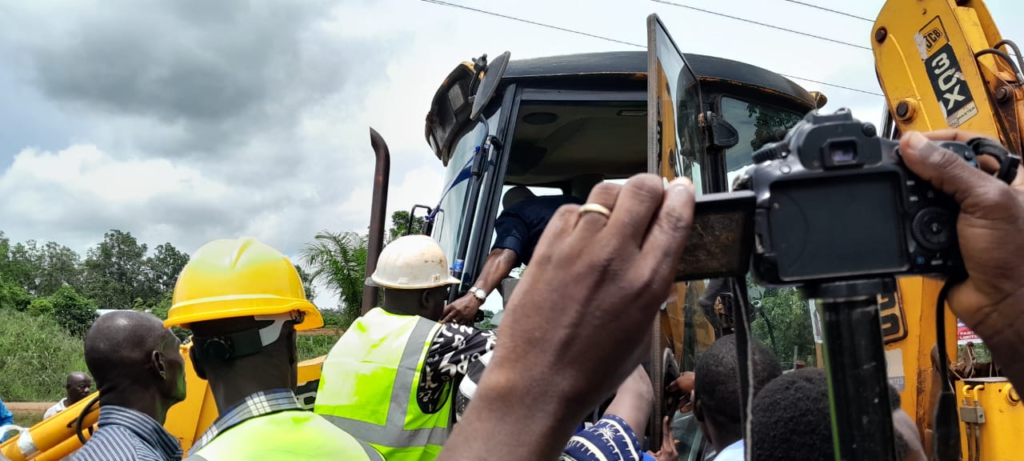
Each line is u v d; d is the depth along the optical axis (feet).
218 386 6.14
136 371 7.86
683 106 10.03
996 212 2.31
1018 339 2.46
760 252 2.42
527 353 2.23
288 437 5.69
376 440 8.64
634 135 13.20
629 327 2.16
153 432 7.54
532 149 13.88
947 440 2.79
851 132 2.41
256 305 6.20
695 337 9.18
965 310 2.53
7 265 253.65
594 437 5.01
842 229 2.41
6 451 11.18
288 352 6.44
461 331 9.01
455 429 2.31
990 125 9.86
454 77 12.35
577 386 2.20
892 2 11.42
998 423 8.55
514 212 11.63
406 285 9.67
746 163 12.04
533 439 2.21
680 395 8.20
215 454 5.44
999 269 2.35
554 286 2.21
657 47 8.51
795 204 2.42
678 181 2.27
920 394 10.17
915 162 2.37
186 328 6.46
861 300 2.40
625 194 2.21
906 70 11.14
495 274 10.85
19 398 67.31
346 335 9.58
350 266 48.93
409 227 13.96
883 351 2.38
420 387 8.77
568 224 2.30
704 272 2.54
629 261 2.15
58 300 115.14
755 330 10.90
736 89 12.05
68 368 74.23
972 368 9.77
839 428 2.37
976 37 10.36
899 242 2.42
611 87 11.30
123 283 305.53
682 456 9.17
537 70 11.27
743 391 2.55
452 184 12.54
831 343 2.41
